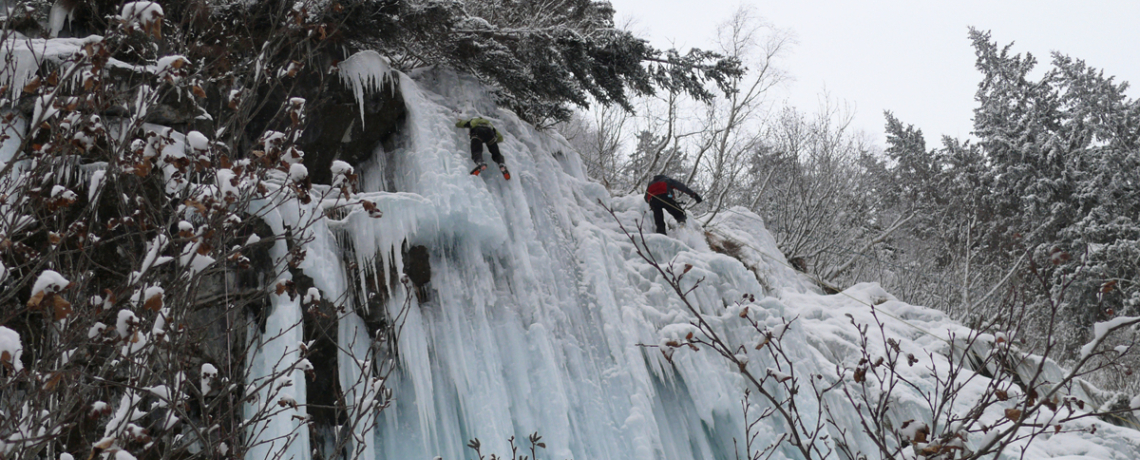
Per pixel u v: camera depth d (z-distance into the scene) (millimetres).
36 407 2584
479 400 5965
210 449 3080
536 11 9281
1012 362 9219
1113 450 8180
